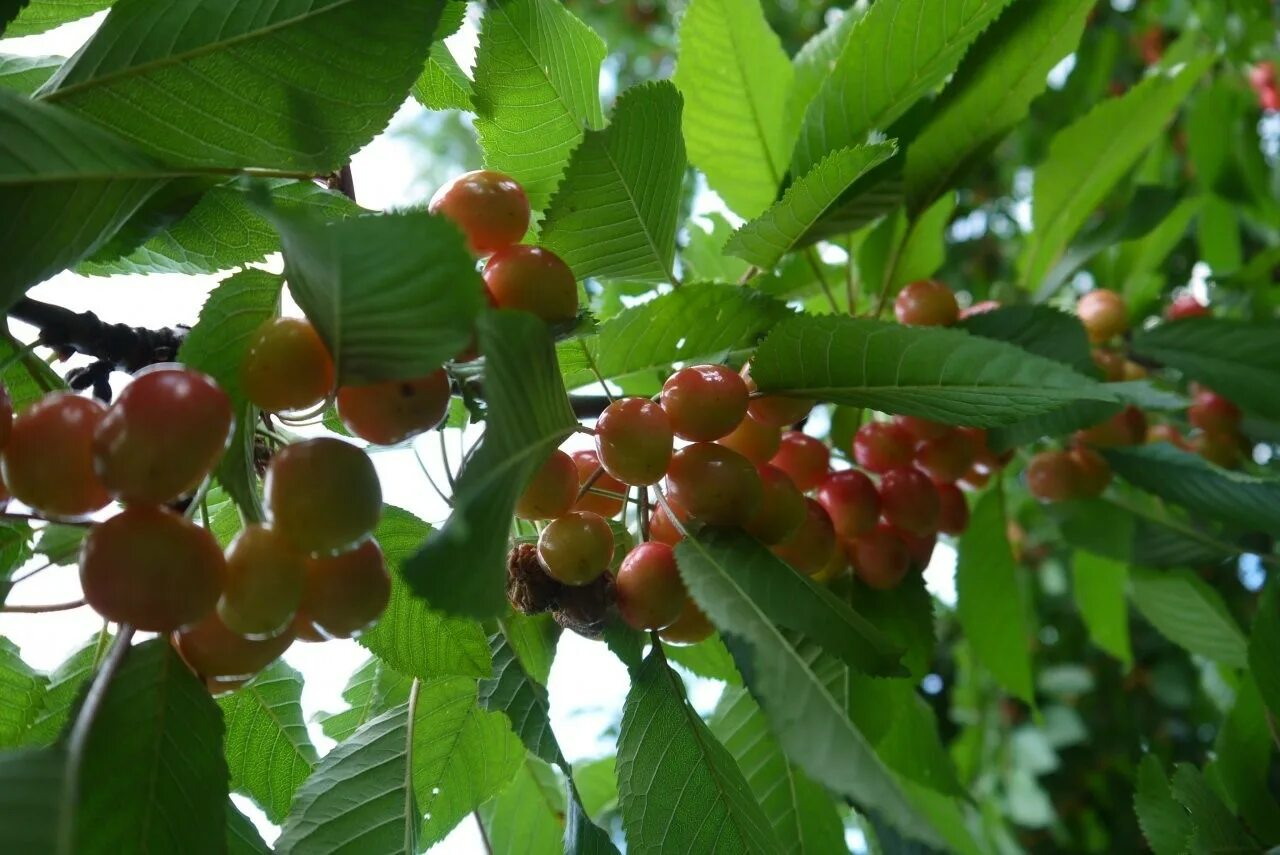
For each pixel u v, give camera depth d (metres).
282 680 0.31
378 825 0.29
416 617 0.28
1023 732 0.72
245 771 0.31
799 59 0.42
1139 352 0.46
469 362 0.25
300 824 0.28
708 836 0.28
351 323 0.20
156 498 0.21
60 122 0.21
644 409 0.25
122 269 0.30
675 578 0.27
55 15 0.27
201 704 0.23
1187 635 0.46
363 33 0.23
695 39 0.39
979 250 0.91
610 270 0.30
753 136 0.41
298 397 0.23
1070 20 0.34
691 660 0.37
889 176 0.35
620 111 0.26
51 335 0.26
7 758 0.20
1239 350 0.44
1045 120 0.77
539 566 0.28
